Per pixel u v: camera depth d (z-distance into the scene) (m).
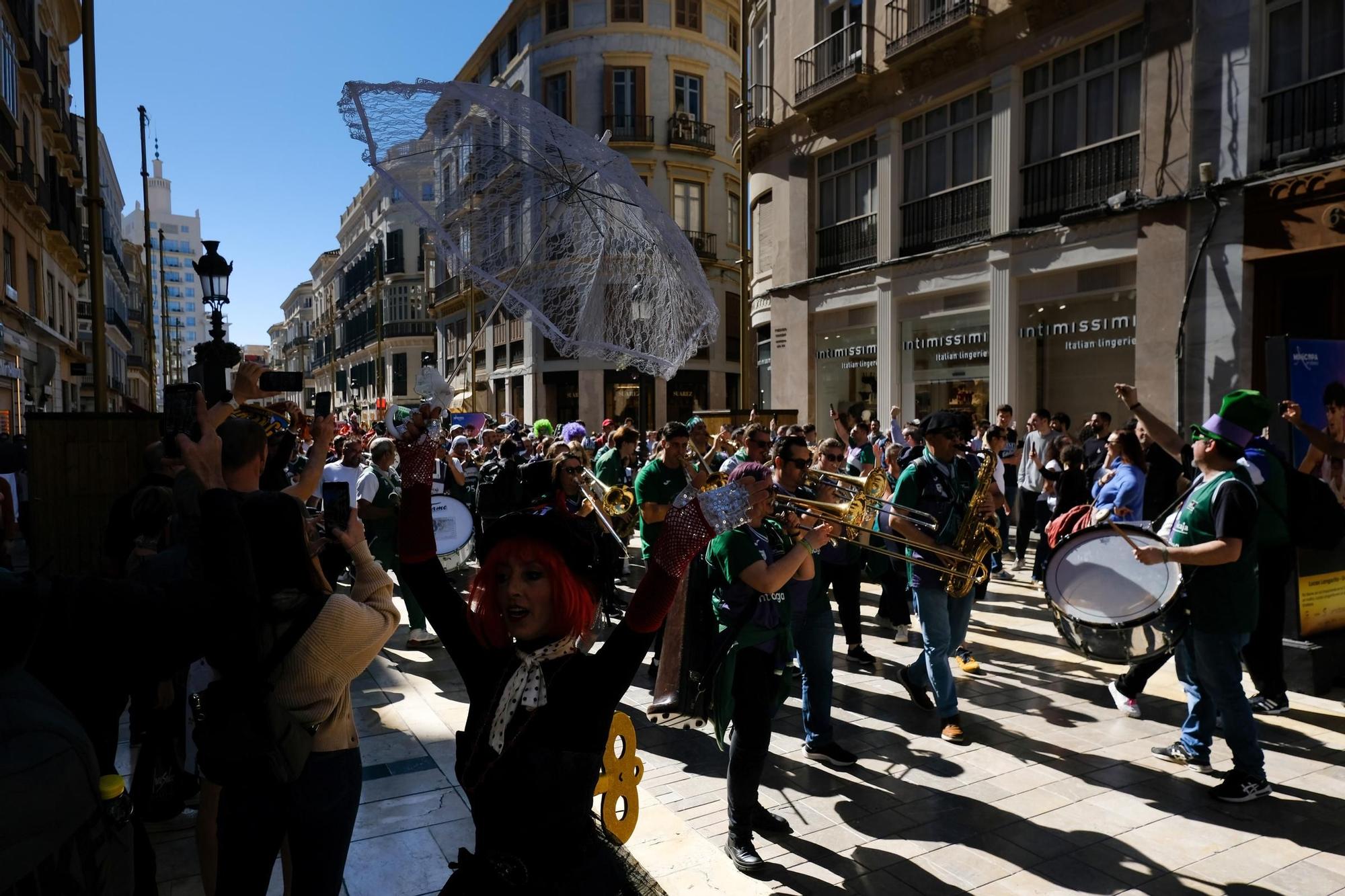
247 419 2.77
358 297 60.97
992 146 13.64
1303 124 9.86
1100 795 4.12
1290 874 3.39
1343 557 5.75
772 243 19.11
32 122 20.02
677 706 3.30
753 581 3.33
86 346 32.12
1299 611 5.55
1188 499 4.29
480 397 36.94
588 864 1.68
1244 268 10.30
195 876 3.15
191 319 144.38
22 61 18.23
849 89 15.90
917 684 5.35
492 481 5.75
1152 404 11.27
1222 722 4.09
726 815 4.04
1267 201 10.02
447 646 1.87
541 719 1.69
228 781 2.11
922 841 3.70
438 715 5.12
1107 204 11.58
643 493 5.94
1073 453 8.37
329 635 2.14
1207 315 10.70
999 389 13.55
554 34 31.00
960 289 14.36
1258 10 10.18
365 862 3.27
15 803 1.20
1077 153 12.43
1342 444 5.61
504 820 1.67
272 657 2.06
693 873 3.42
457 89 2.42
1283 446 5.89
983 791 4.18
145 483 3.71
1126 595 4.49
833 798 4.14
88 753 1.35
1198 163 10.74
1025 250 13.09
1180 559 3.98
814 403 17.80
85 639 1.62
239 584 1.97
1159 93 11.15
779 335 18.64
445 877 3.18
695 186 31.38
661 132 30.64
